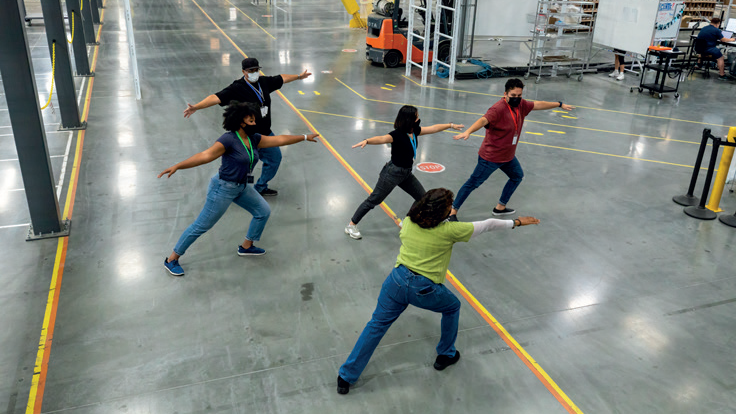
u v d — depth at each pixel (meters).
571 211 7.56
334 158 9.20
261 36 21.34
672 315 5.36
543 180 8.59
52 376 4.38
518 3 15.84
